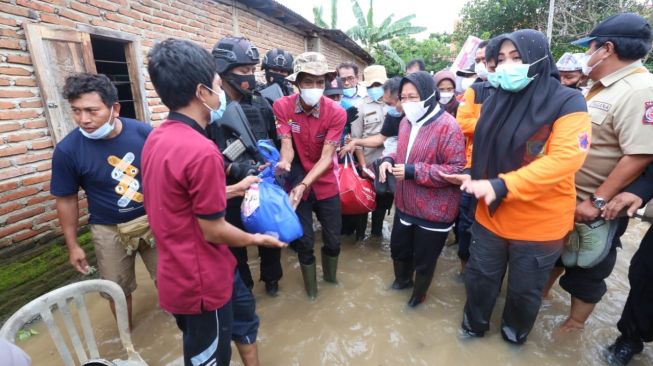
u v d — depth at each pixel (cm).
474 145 210
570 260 221
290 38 766
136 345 244
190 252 142
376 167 338
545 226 192
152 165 135
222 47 218
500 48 186
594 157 209
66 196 219
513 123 187
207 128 220
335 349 236
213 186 132
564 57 294
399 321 261
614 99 196
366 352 233
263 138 248
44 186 303
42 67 293
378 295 293
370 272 331
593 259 210
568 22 1075
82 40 325
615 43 193
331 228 287
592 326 250
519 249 199
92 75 202
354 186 331
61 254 312
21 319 151
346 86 450
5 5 268
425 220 246
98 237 229
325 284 312
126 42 383
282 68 306
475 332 238
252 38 619
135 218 234
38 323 269
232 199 234
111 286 183
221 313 161
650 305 199
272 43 691
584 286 225
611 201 195
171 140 132
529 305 210
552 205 188
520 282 204
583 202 205
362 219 387
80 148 213
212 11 512
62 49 309
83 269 233
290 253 371
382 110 373
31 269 292
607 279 313
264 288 309
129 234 230
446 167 231
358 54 1297
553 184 170
